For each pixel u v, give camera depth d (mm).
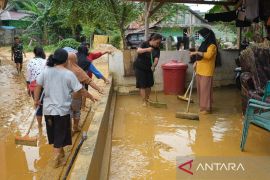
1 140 5957
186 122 7160
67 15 15148
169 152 5516
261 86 6832
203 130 6617
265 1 7879
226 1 11594
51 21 35875
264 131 6516
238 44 12070
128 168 4914
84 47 7363
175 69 9570
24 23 38812
